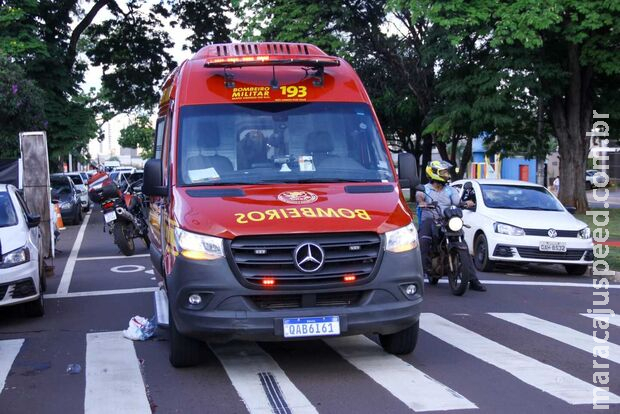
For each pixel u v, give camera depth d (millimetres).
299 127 7273
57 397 5988
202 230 6012
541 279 12656
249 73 7512
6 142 23688
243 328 5852
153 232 9195
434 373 6500
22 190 13586
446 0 20656
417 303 6328
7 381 6477
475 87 23078
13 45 25328
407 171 7355
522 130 26203
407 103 30953
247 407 5598
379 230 6152
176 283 6090
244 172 6930
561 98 24406
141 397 5887
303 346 7516
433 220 11148
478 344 7629
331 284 5965
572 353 7293
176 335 6488
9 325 8969
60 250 17328
